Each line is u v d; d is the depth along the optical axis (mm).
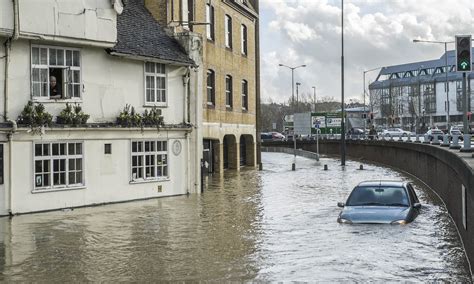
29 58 19656
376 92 143500
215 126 35344
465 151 19406
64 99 20578
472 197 10445
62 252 13086
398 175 35375
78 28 20500
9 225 16906
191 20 31953
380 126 124625
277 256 12289
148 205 21516
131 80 23297
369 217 14695
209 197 24047
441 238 13586
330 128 74688
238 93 40000
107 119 22266
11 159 18828
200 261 12000
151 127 23500
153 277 10750
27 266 11758
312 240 13789
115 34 21859
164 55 24312
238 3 38750
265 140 87625
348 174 36562
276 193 25359
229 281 10383
